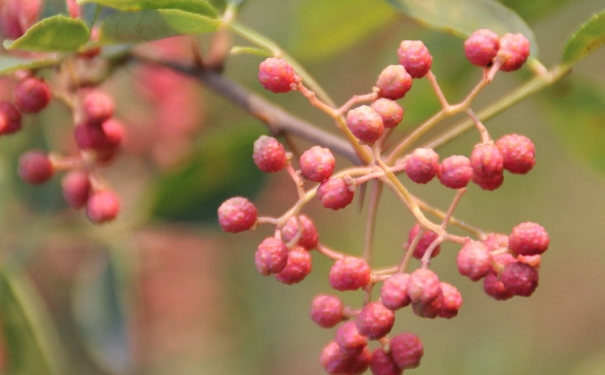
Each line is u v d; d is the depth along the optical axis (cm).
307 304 42
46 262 36
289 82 24
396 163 25
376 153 24
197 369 39
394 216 46
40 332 29
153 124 34
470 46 25
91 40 26
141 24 25
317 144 28
